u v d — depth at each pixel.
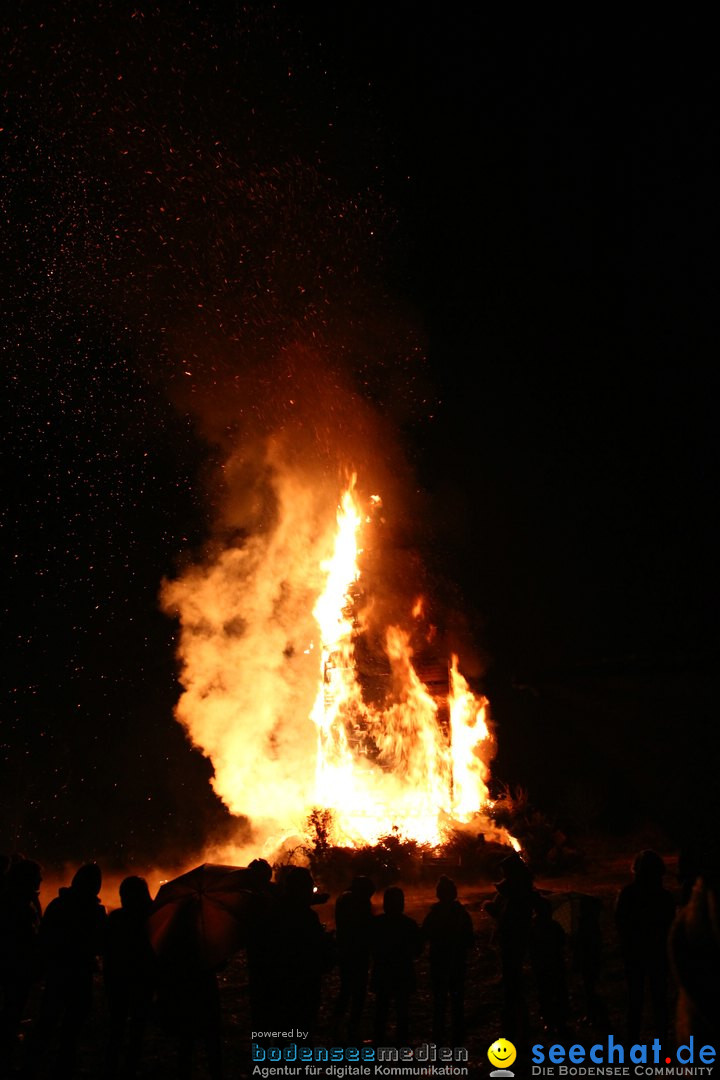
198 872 6.17
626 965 6.34
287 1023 5.77
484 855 16.55
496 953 10.01
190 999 5.80
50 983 5.91
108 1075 5.94
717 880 3.78
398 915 6.86
